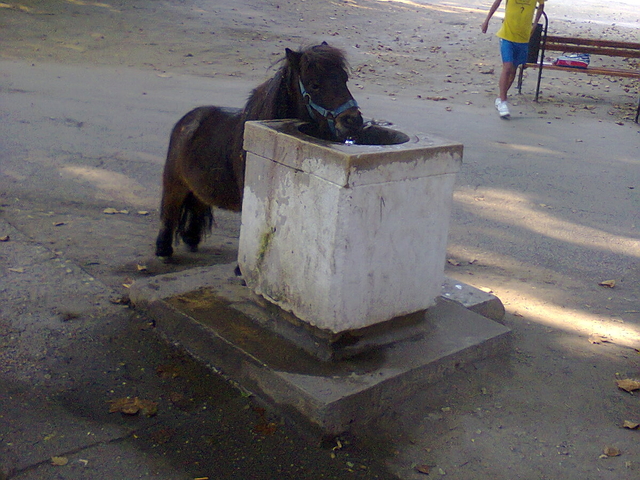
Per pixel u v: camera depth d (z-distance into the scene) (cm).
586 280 556
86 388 373
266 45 1534
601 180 807
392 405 365
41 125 895
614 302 516
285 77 429
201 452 328
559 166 852
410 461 330
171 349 418
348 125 401
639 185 795
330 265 349
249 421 353
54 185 705
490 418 365
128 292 491
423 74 1388
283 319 398
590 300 518
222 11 1828
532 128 1029
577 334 462
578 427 361
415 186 364
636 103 1241
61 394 365
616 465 332
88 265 532
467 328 421
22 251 537
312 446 336
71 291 482
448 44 1714
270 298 402
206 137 494
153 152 834
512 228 661
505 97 1091
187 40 1515
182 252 584
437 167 368
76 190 699
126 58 1341
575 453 340
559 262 590
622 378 408
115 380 382
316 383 348
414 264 385
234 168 459
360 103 1109
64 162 772
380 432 350
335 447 336
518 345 442
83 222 622
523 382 399
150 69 1276
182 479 309
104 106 1012
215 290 451
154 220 650
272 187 382
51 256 533
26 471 305
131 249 575
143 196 705
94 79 1171
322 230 350
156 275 477
